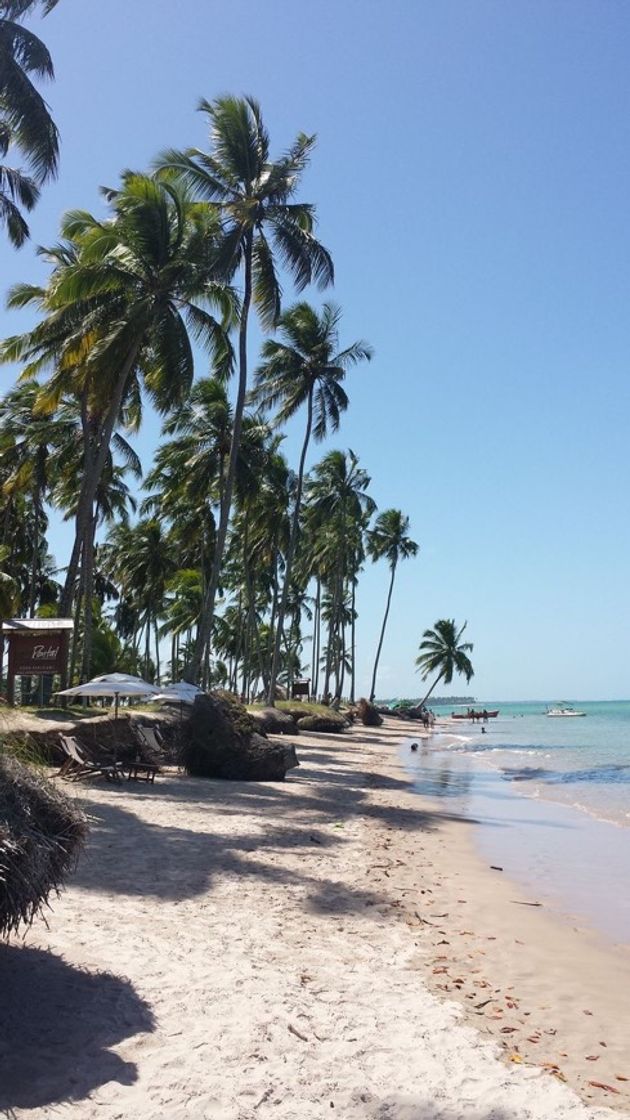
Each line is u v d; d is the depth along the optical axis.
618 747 45.03
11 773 5.18
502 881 10.95
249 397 41.38
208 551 52.22
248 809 15.15
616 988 6.82
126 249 26.84
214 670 85.69
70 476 38.94
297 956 6.81
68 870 5.73
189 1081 4.32
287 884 9.48
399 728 72.31
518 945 7.93
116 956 6.18
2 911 4.68
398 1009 5.81
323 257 29.95
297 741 38.78
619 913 9.43
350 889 9.59
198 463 40.72
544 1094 4.65
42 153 20.44
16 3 20.02
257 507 49.03
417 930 8.16
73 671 41.97
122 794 15.59
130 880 8.90
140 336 25.50
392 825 15.17
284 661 92.25
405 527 80.12
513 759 35.53
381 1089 4.52
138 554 55.88
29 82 19.88
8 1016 4.86
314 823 14.33
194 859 10.27
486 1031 5.65
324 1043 5.04
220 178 29.77
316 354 41.31
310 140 28.88
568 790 23.06
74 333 26.88
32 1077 4.20
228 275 27.52
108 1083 4.21
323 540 70.56
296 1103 4.26
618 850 13.53
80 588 45.09
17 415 40.69
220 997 5.55
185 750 20.14
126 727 18.30
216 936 7.09
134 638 70.56
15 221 23.59
